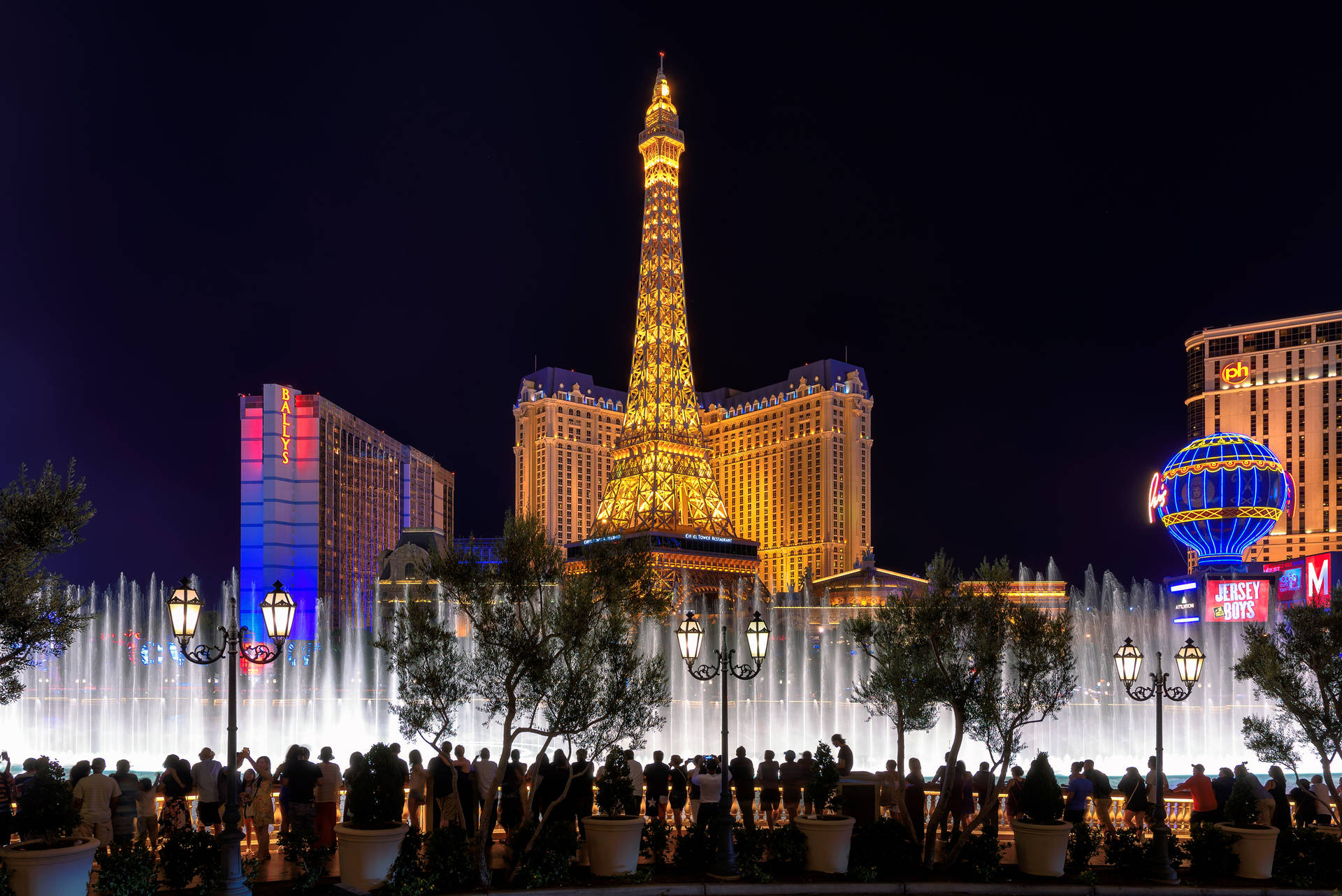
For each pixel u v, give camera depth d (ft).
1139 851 84.48
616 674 78.89
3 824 73.46
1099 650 334.85
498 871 79.71
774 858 83.15
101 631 335.67
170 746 217.97
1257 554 633.61
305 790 79.41
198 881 73.87
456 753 84.53
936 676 84.89
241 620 650.43
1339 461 615.16
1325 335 629.92
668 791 92.02
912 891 78.02
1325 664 86.79
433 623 79.25
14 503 69.26
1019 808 86.07
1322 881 81.05
